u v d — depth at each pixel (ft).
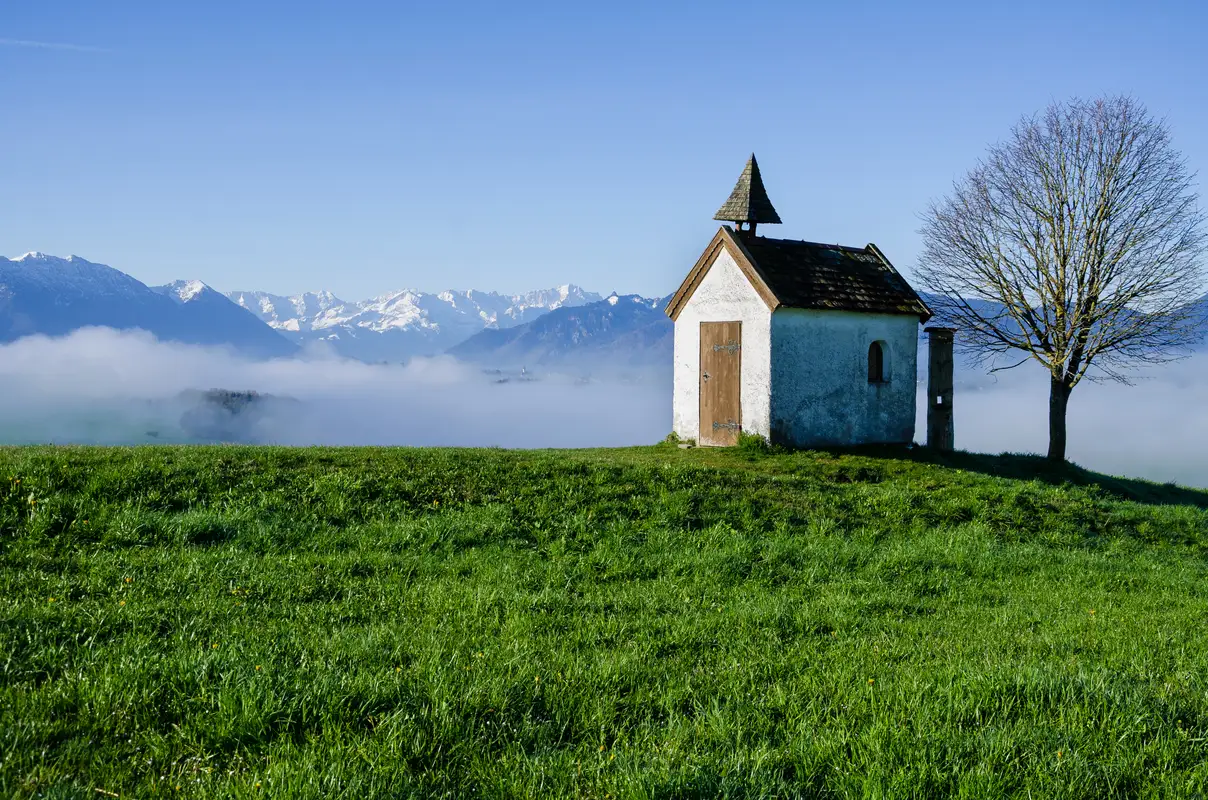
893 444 105.29
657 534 53.26
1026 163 111.96
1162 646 35.22
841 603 41.19
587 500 58.39
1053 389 112.27
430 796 20.22
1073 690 26.61
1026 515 71.20
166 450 61.21
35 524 43.47
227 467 56.75
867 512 65.10
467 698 24.75
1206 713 26.27
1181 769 22.99
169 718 23.13
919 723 24.13
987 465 100.73
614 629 34.17
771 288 94.94
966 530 64.03
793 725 25.04
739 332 98.73
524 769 21.71
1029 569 54.34
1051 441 112.37
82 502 47.21
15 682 24.64
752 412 97.35
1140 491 105.09
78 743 21.35
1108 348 107.86
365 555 44.75
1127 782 22.30
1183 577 56.24
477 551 47.50
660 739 23.90
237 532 46.47
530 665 28.35
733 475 70.38
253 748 21.89
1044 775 21.94
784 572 47.85
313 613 34.17
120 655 26.99
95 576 36.76
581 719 24.95
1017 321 113.09
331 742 22.18
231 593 35.99
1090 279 107.55
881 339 104.73
